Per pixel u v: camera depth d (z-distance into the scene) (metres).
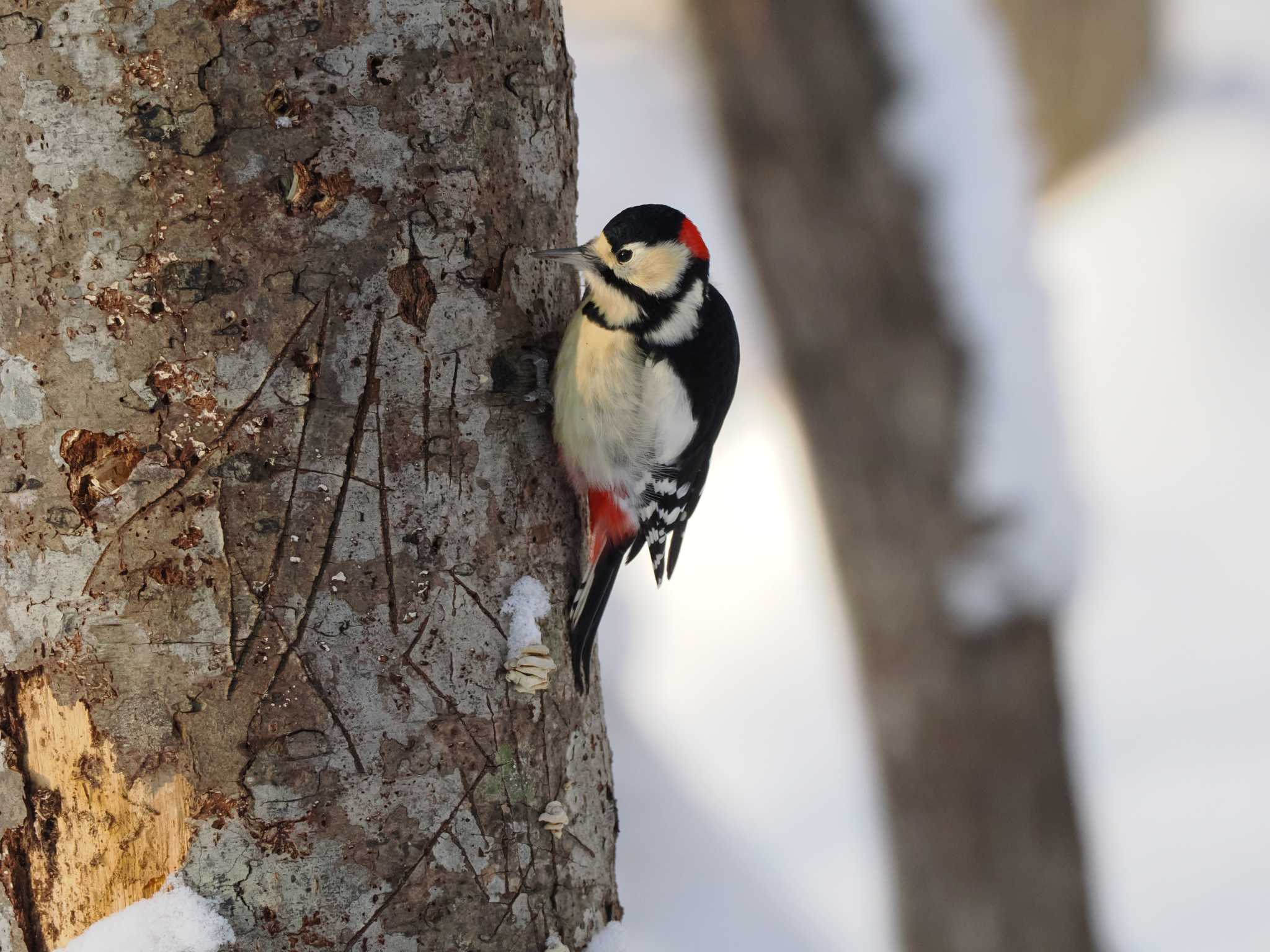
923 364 10.97
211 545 5.71
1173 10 24.62
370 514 5.89
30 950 5.99
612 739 15.62
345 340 5.82
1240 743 15.30
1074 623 12.02
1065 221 23.00
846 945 12.91
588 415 7.29
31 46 5.61
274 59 5.67
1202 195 22.48
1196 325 20.91
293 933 5.76
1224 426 19.61
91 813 5.82
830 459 11.51
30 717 5.91
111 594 5.75
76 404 5.72
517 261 6.50
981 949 11.62
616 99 25.45
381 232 5.88
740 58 10.98
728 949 12.78
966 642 11.25
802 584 17.08
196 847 5.73
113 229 5.64
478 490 6.20
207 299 5.66
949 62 10.88
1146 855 14.09
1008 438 11.01
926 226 10.84
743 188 11.31
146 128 5.60
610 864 6.89
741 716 15.57
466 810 6.07
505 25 6.32
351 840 5.83
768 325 11.61
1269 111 23.50
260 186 5.68
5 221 5.74
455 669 6.08
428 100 5.97
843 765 15.11
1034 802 11.44
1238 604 17.47
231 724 5.72
